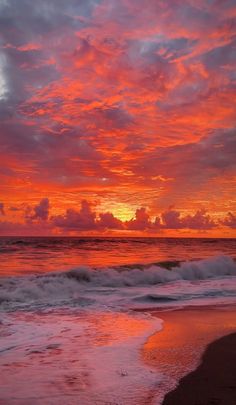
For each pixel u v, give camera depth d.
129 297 10.87
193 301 10.32
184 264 18.11
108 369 4.54
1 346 5.57
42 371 4.46
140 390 3.87
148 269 16.64
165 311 8.73
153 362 4.82
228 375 4.37
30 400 3.60
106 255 29.41
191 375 4.34
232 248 46.47
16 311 8.61
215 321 7.55
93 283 13.83
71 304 9.66
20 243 49.47
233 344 5.78
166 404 3.53
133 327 6.92
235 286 13.78
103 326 7.00
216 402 3.59
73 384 4.03
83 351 5.32
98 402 3.56
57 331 6.56
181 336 6.26
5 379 4.19
